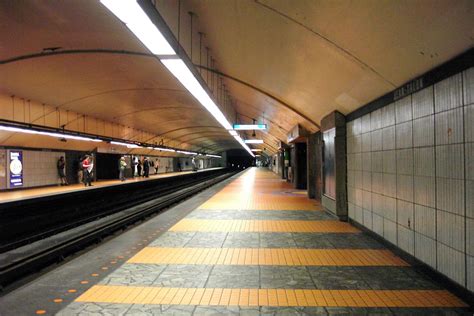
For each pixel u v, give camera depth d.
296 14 5.19
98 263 5.86
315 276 4.96
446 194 4.27
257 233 7.90
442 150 4.34
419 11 3.68
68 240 7.54
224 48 8.30
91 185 22.33
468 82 3.77
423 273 4.98
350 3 4.25
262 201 14.34
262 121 20.58
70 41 8.59
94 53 9.60
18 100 12.80
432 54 4.23
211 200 14.82
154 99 16.56
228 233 7.91
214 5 5.84
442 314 3.68
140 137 27.69
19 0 6.42
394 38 4.43
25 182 19.02
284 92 10.49
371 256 5.95
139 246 7.04
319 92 8.69
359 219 8.21
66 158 23.06
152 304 4.02
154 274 5.09
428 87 4.68
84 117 17.56
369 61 5.43
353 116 8.51
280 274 5.07
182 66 5.55
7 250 7.91
